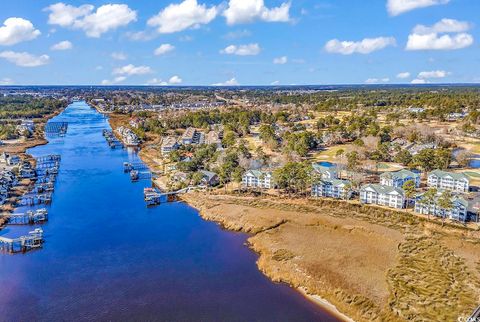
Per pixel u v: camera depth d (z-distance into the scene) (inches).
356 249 3941.9
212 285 3454.7
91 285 3464.6
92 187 6574.8
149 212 5378.9
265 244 4197.8
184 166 7086.6
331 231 4394.7
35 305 3166.8
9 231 4687.5
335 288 3275.1
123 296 3284.9
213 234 4608.8
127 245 4293.8
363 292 3186.5
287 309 3093.0
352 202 5177.2
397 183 5575.8
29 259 3966.5
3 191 5949.8
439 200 4367.6
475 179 5999.0
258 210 5123.0
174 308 3112.7
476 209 4370.1
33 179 6899.6
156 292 3346.5
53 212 5354.3
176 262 3890.3
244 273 3666.3
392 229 4318.4
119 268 3772.1
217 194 5890.8
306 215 4859.7
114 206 5620.1
